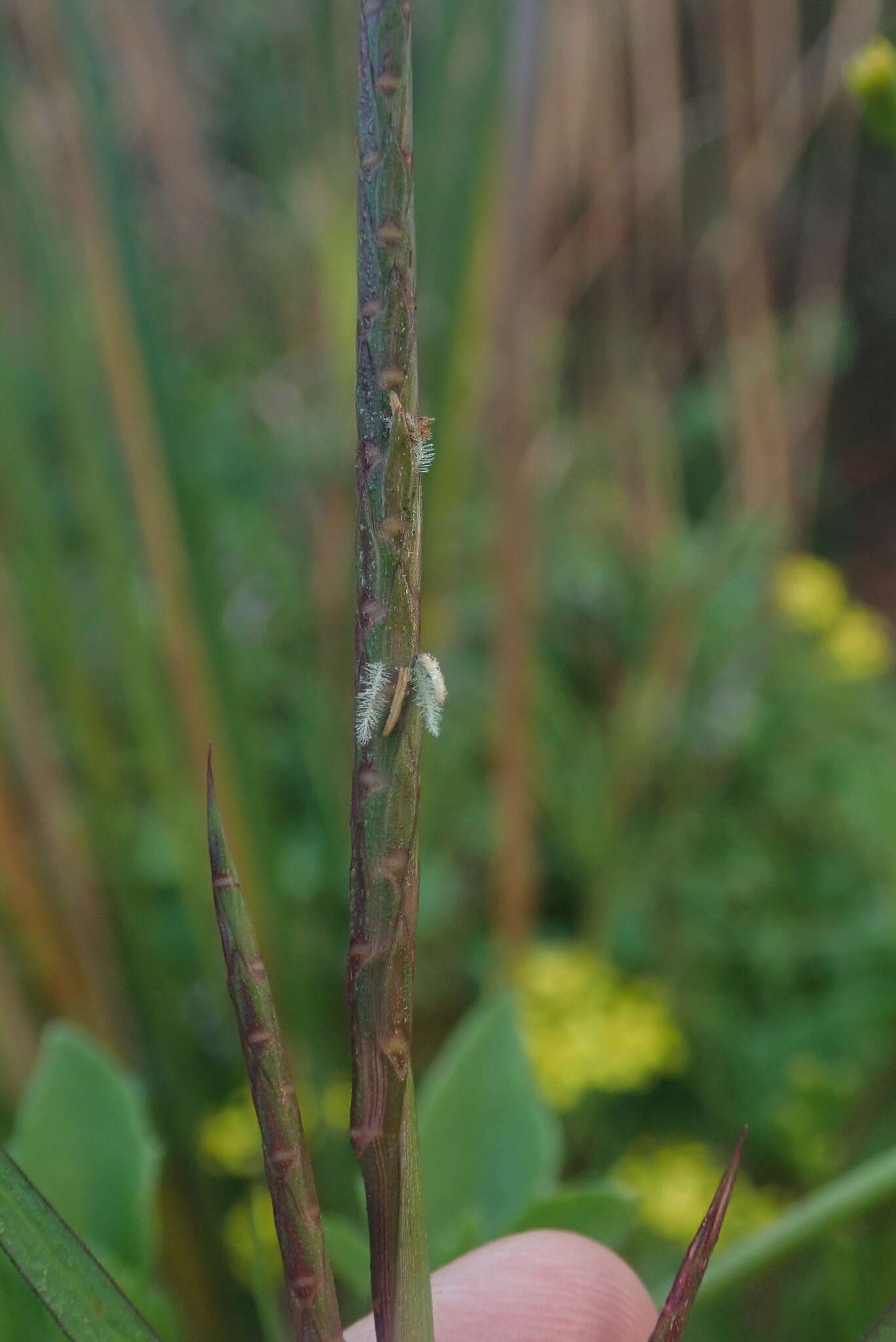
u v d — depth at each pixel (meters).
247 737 0.41
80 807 0.46
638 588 0.76
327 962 0.49
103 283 0.38
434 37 0.38
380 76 0.13
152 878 0.52
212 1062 0.50
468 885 0.61
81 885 0.43
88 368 0.41
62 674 0.44
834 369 0.92
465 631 0.63
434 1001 0.57
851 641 0.73
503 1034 0.22
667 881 0.63
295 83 0.49
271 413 0.66
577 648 0.77
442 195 0.39
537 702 0.64
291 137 0.49
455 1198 0.21
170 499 0.39
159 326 0.39
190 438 0.39
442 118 0.38
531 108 0.39
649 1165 0.46
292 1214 0.13
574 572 0.74
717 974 0.61
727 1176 0.14
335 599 0.50
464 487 0.48
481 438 0.53
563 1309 0.18
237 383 0.69
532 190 0.42
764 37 0.50
